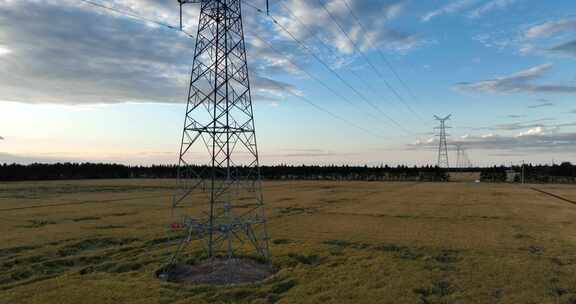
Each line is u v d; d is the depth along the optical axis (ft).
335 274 75.82
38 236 113.80
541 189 359.05
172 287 67.62
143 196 254.27
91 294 63.93
